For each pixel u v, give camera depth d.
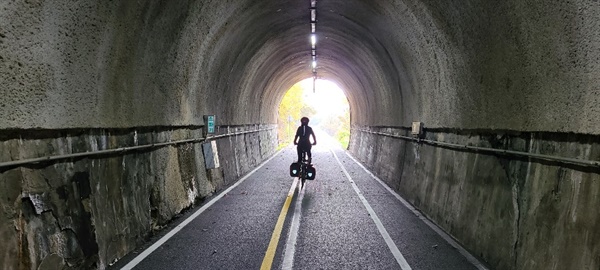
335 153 26.52
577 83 3.82
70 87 4.48
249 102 18.91
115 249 5.32
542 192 4.41
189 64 8.89
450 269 5.12
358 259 5.49
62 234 4.28
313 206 9.07
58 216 4.23
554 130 4.24
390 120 14.39
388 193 11.06
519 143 4.99
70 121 4.54
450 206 7.04
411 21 8.32
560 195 4.09
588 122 3.67
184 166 8.84
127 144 6.02
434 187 8.14
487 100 5.88
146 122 6.83
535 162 4.61
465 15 5.99
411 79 10.35
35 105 3.91
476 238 5.80
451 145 7.39
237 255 5.59
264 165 18.73
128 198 5.93
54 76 4.16
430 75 8.60
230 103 14.59
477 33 5.87
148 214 6.57
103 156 5.29
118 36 5.29
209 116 10.72
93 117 5.05
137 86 6.31
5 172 3.58
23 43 3.62
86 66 4.73
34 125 3.93
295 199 9.93
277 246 6.02
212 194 10.62
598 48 3.46
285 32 14.33
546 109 4.37
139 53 6.11
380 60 13.34
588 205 3.65
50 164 4.20
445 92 7.77
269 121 27.75
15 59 3.56
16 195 3.68
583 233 3.67
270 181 13.21
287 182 12.97
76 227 4.52
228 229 6.98
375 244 6.19
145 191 6.59
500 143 5.51
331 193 10.91
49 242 4.05
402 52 10.27
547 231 4.21
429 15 7.24
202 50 9.47
